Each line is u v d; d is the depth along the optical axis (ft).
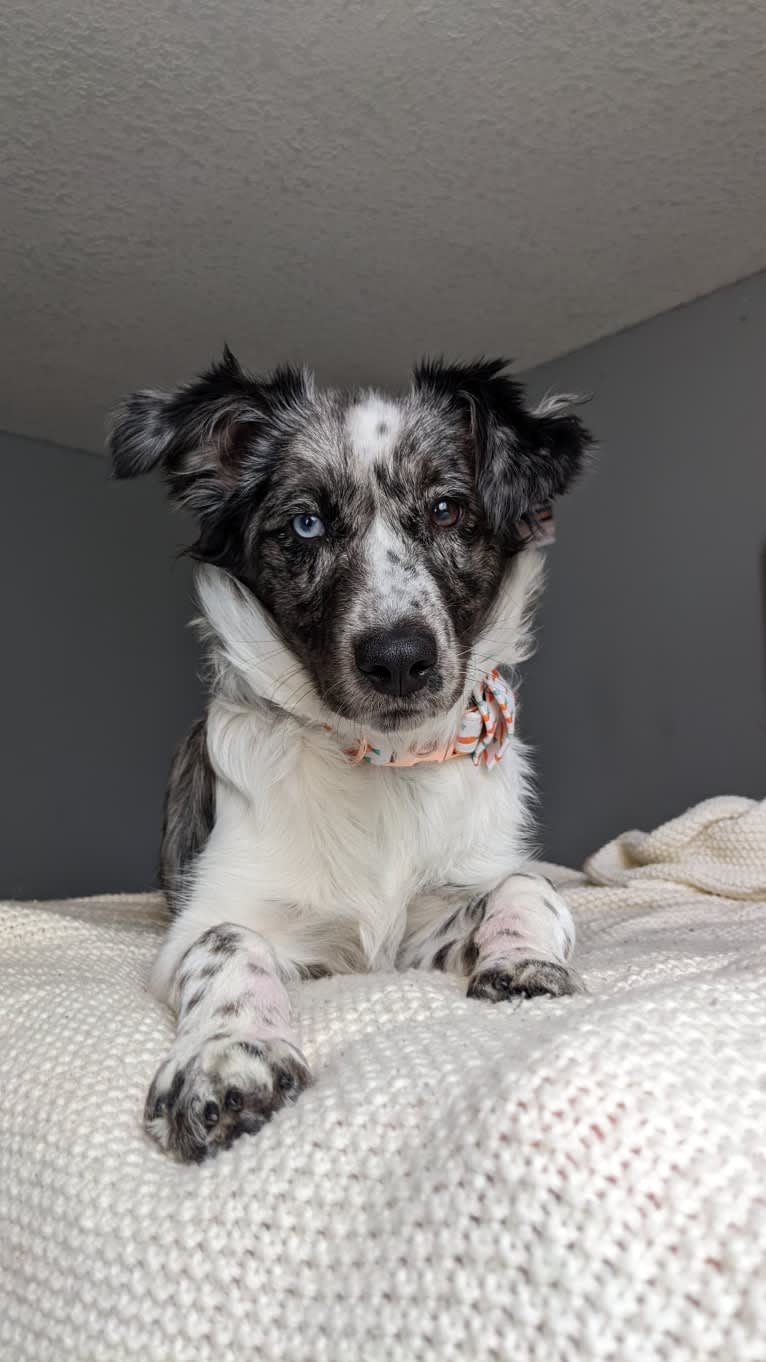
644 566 3.22
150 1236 0.73
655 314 3.23
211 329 3.24
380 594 1.30
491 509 1.41
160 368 3.50
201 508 1.50
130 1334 0.70
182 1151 0.81
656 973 1.11
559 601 3.43
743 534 2.99
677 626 3.13
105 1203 0.77
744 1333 0.53
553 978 1.00
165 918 1.86
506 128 2.35
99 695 4.23
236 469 1.51
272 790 1.33
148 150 2.39
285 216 2.66
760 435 2.97
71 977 1.22
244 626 1.42
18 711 4.00
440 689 1.26
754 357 2.99
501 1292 0.59
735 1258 0.55
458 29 2.05
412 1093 0.74
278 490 1.42
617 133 2.38
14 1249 0.81
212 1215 0.72
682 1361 0.53
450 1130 0.67
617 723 3.26
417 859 1.33
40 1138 0.86
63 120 2.29
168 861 1.75
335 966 1.34
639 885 1.97
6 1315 0.79
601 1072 0.65
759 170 2.53
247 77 2.17
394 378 3.65
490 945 1.12
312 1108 0.77
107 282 2.95
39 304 3.06
